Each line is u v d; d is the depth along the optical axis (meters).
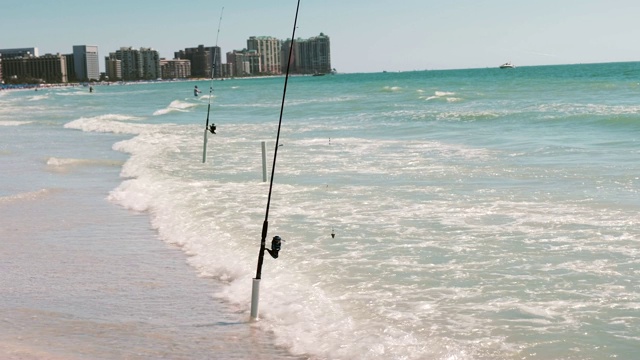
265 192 13.97
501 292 7.52
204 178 16.30
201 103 60.12
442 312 7.00
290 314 7.18
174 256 9.80
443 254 9.02
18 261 9.73
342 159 18.62
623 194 12.15
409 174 15.53
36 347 6.47
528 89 58.34
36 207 13.72
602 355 5.88
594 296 7.28
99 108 60.81
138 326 7.04
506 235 9.82
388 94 61.41
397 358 5.98
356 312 7.12
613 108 30.73
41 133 33.00
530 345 6.13
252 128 31.08
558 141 20.44
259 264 7.17
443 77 128.25
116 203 13.91
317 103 51.69
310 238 10.12
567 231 9.88
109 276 8.89
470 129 26.05
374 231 10.38
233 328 6.92
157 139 26.55
